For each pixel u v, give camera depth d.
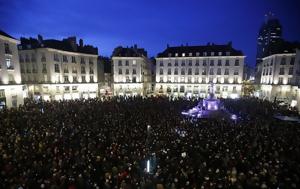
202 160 14.18
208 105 35.34
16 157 13.52
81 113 27.33
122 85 61.34
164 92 62.88
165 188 11.00
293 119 26.97
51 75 46.81
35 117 24.22
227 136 19.00
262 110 32.41
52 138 17.70
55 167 12.55
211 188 10.72
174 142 17.25
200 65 59.50
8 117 23.81
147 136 18.83
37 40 47.94
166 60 62.31
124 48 63.84
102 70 67.31
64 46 51.62
